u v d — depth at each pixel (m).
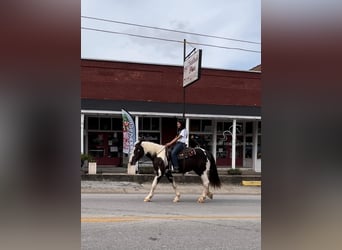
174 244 5.12
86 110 16.19
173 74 18.58
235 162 19.80
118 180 13.91
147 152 9.57
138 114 16.77
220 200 10.24
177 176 14.14
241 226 6.31
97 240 5.19
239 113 18.39
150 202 9.27
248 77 19.78
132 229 5.91
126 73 17.89
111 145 18.59
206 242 5.26
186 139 9.72
